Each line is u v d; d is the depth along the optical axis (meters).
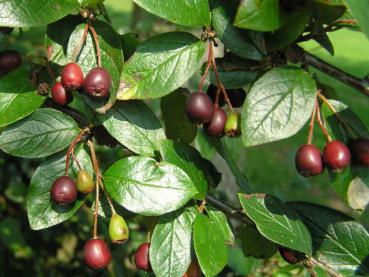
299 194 1.33
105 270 0.59
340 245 0.32
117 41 0.29
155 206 0.29
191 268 0.30
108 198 0.30
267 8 0.26
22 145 0.30
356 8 0.25
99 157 0.58
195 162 0.31
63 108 0.32
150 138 0.30
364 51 2.32
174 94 0.35
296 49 0.29
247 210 0.30
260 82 0.26
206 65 0.32
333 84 1.90
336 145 0.27
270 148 1.49
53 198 0.29
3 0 0.28
